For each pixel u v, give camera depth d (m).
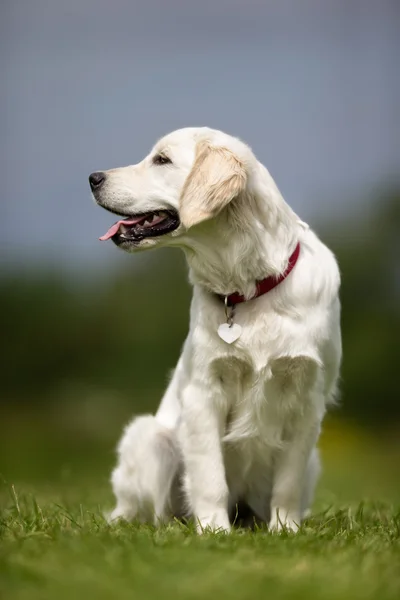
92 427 32.09
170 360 34.91
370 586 5.09
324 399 7.92
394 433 30.64
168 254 36.16
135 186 8.10
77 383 35.78
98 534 6.61
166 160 8.05
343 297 33.38
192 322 7.94
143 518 8.50
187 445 7.77
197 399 7.73
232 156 7.57
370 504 9.47
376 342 32.62
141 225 8.15
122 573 5.34
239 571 5.38
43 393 36.19
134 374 35.22
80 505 8.45
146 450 8.33
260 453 7.97
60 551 5.93
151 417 8.59
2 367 36.62
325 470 21.52
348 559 5.81
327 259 7.96
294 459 7.81
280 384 7.71
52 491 11.57
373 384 32.38
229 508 8.45
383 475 19.56
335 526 7.48
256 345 7.59
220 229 7.60
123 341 35.97
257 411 7.73
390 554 6.04
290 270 7.68
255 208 7.61
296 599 4.86
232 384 7.76
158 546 6.14
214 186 7.48
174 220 8.02
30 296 37.62
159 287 36.34
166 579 5.21
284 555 5.96
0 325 37.09
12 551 6.00
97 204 8.24
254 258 7.60
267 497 8.33
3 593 5.00
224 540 6.53
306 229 8.06
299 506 7.86
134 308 36.34
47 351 36.50
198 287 7.94
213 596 4.89
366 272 33.34
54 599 4.87
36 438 31.00
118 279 37.09
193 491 7.74
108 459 28.12
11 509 8.66
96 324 36.62
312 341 7.62
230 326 7.62
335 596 4.90
